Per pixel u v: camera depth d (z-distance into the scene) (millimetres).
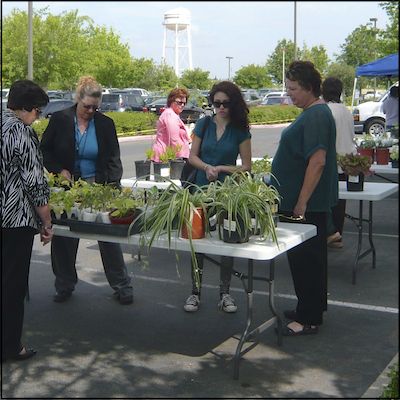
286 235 3846
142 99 30203
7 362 4055
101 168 4910
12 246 3844
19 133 3660
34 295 5359
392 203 9898
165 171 6109
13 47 28812
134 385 3738
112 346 4301
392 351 4168
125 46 38594
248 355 4121
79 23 30531
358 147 7887
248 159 4637
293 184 4195
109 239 3959
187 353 4176
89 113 4805
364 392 3611
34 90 3775
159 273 6012
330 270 6109
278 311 4957
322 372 3875
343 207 6691
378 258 6543
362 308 5012
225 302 4938
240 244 3643
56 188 4469
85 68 31297
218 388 3688
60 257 5102
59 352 4211
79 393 3646
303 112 4156
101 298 5277
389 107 10641
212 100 4598
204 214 3766
